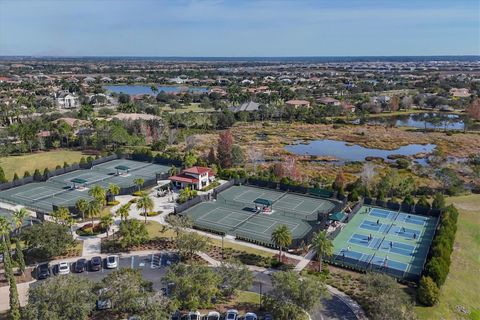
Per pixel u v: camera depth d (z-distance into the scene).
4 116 190.00
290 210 101.25
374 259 77.19
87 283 54.06
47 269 68.12
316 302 53.78
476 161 147.75
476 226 91.19
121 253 76.06
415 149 172.62
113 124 164.12
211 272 59.44
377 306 56.06
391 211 101.12
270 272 70.56
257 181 118.50
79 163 134.88
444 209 95.25
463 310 61.41
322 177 128.12
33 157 140.75
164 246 79.12
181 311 56.88
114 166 137.12
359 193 108.12
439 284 63.44
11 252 72.38
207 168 121.12
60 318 48.53
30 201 104.81
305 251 78.69
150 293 53.97
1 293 62.84
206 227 89.19
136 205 95.50
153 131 173.25
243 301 61.00
